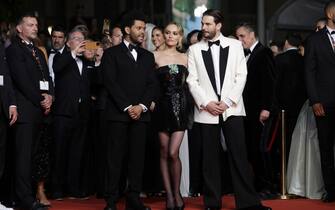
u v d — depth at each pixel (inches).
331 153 711.1
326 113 706.8
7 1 1028.5
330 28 715.4
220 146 693.3
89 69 770.8
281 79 777.6
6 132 652.1
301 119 746.2
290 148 756.0
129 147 652.7
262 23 1291.8
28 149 658.2
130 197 650.8
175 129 659.4
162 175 668.7
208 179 661.3
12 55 661.9
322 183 732.7
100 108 754.2
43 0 1384.1
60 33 779.4
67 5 1414.9
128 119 644.1
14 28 756.0
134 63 650.8
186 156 752.3
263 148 743.7
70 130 757.3
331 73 708.7
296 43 792.3
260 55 740.0
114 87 642.8
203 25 658.2
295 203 705.6
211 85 653.9
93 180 781.3
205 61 655.8
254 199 651.5
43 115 685.3
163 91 664.4
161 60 673.6
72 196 762.8
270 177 758.5
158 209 678.5
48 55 805.2
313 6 1513.3
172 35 678.5
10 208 650.8
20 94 660.1
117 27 754.8
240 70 656.4
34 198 669.3
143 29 653.9
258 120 737.6
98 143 771.4
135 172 651.5
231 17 1535.4
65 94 756.6
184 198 743.1
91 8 1418.6
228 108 650.2
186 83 670.5
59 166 753.6
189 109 684.7
